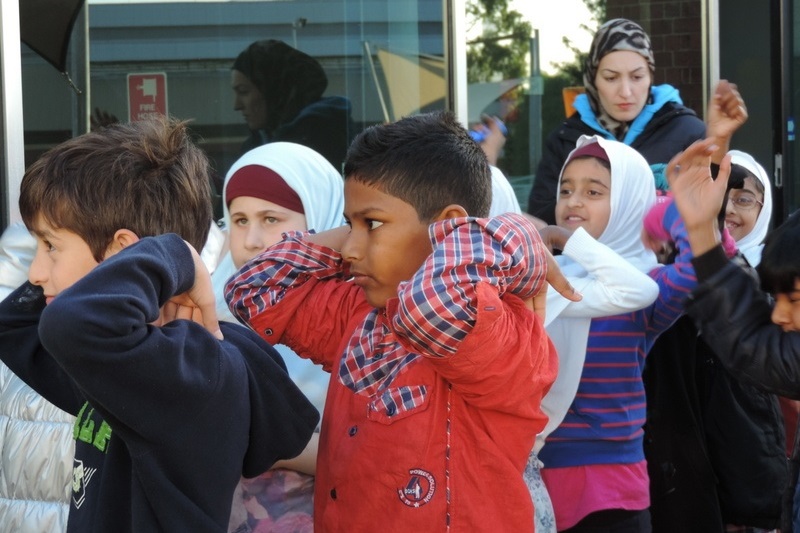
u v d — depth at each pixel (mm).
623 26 4480
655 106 4473
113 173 1737
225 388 1634
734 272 2180
